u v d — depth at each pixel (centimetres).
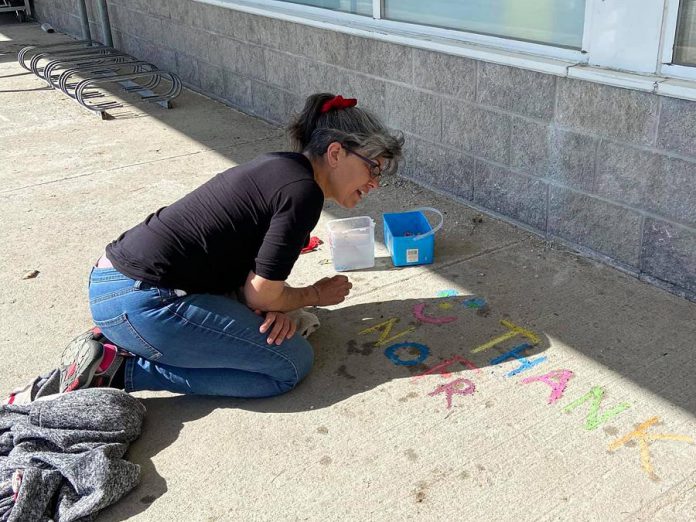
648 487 223
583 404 260
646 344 291
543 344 295
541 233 384
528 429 250
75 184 489
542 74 353
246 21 583
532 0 358
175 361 262
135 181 491
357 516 221
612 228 346
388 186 461
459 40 401
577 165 352
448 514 219
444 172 435
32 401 266
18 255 395
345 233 356
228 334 255
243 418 265
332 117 243
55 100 701
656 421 250
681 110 298
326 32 491
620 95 320
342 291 284
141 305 246
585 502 219
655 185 319
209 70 670
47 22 1100
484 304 326
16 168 524
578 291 331
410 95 439
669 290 327
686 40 298
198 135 582
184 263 246
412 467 237
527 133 372
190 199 253
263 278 245
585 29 333
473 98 397
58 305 345
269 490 232
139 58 809
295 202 240
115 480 228
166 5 705
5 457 240
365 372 286
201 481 238
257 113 617
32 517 217
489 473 233
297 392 277
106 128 610
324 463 242
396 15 445
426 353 295
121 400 254
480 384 274
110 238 409
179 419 266
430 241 358
